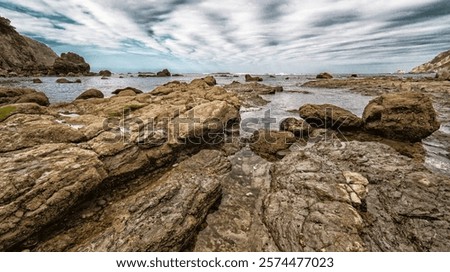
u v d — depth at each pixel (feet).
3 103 76.07
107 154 34.40
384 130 54.85
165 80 275.18
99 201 31.71
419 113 51.93
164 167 41.01
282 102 111.14
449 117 72.95
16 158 27.58
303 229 25.63
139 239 23.73
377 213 28.14
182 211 27.17
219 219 30.19
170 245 24.38
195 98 72.74
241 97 112.78
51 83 195.00
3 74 269.23
